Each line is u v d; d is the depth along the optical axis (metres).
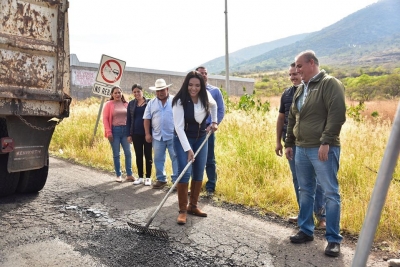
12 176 5.21
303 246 3.99
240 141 7.90
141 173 6.65
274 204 5.30
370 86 46.72
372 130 8.88
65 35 5.08
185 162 4.67
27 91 4.70
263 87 77.94
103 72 9.05
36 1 4.74
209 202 5.46
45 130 5.08
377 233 4.16
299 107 4.11
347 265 3.56
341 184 5.79
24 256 3.53
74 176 6.93
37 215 4.66
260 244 4.00
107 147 8.85
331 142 3.71
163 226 4.45
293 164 4.67
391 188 5.08
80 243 3.87
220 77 44.47
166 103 6.21
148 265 3.44
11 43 4.51
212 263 3.53
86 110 13.04
